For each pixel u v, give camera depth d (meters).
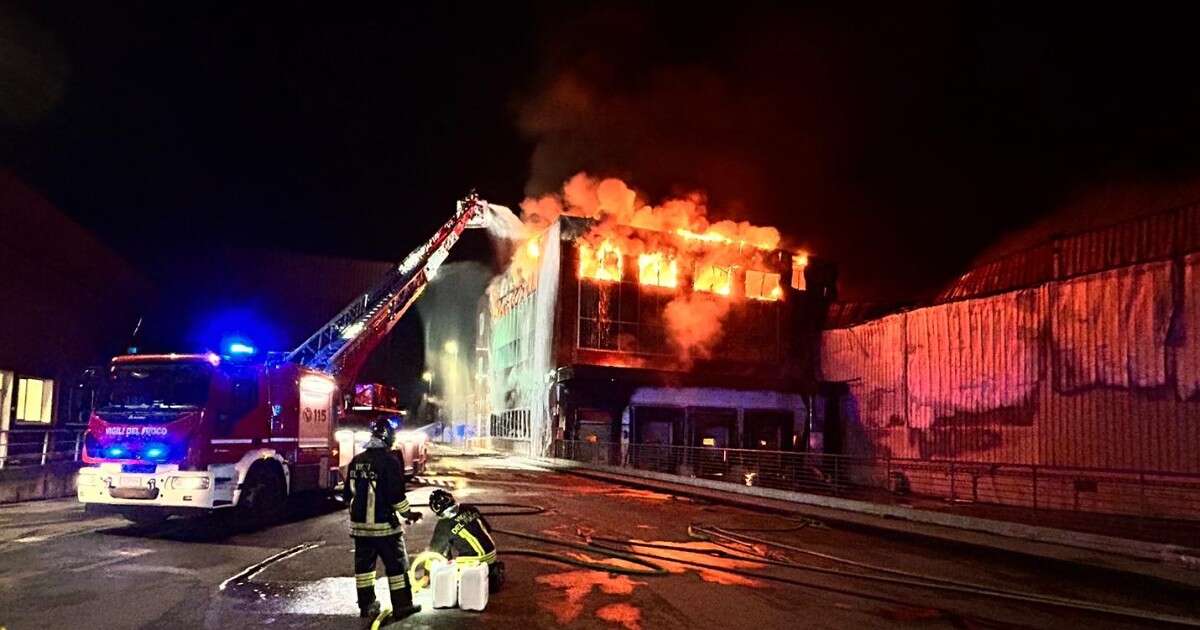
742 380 33.72
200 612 6.79
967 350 23.61
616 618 6.90
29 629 6.20
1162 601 8.43
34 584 7.83
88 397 11.98
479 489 19.70
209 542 10.53
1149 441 17.84
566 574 8.77
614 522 13.65
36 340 17.55
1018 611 7.72
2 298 16.23
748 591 8.18
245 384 12.00
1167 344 17.69
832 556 10.66
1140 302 18.36
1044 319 20.88
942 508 16.92
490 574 7.71
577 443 31.69
